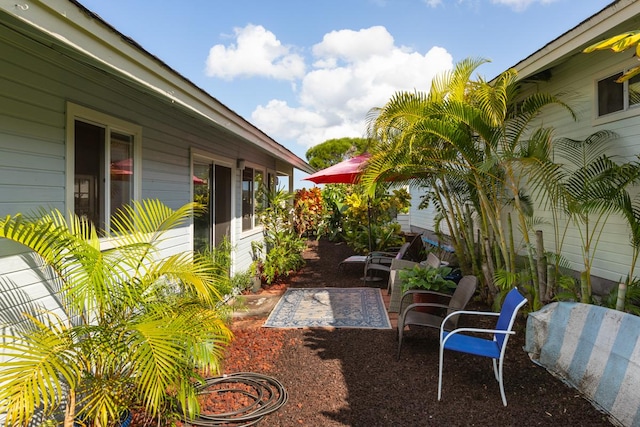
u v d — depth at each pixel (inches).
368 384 126.3
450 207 235.6
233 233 253.8
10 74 88.6
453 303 148.5
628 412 95.9
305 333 174.7
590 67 195.3
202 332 93.4
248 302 228.1
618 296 128.7
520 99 247.8
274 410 110.4
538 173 149.6
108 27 82.6
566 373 122.3
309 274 317.4
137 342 79.0
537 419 104.0
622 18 135.0
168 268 99.4
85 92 113.3
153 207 114.5
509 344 153.5
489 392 119.1
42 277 97.6
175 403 100.7
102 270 82.3
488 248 200.7
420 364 140.6
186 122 185.9
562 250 223.0
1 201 86.7
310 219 513.3
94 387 85.7
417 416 107.0
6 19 68.2
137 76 99.4
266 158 356.8
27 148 93.4
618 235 186.2
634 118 171.5
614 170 149.4
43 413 86.4
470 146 171.0
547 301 166.6
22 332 89.8
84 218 114.8
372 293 247.8
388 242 353.4
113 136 130.2
